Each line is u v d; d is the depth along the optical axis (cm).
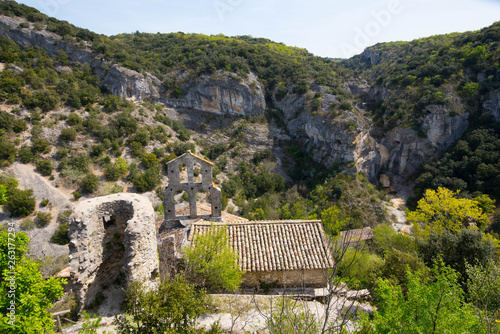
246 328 1114
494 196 4288
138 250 1051
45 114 4906
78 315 1086
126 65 6631
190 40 9275
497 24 6506
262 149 6806
